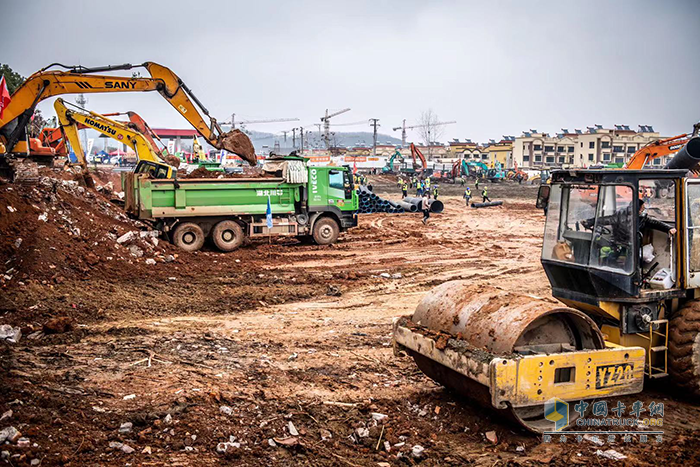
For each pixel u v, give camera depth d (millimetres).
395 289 14242
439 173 82188
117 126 23031
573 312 6195
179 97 21141
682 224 7012
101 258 14062
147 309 11344
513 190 63594
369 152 135625
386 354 9070
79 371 7551
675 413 6984
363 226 28219
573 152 119500
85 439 5605
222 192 19406
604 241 7008
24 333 9203
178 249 17344
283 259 18422
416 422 6590
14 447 5227
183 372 7781
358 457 5762
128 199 19297
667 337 7082
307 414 6625
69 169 25219
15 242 12945
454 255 19828
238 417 6430
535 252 20719
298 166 20328
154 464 5293
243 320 10945
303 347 9359
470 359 5957
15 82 41844
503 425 6488
